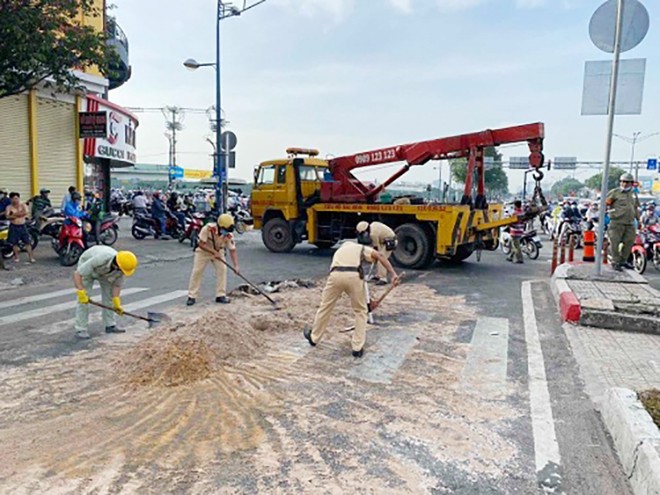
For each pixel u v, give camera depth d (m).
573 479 3.27
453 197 16.20
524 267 12.77
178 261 12.86
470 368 5.27
